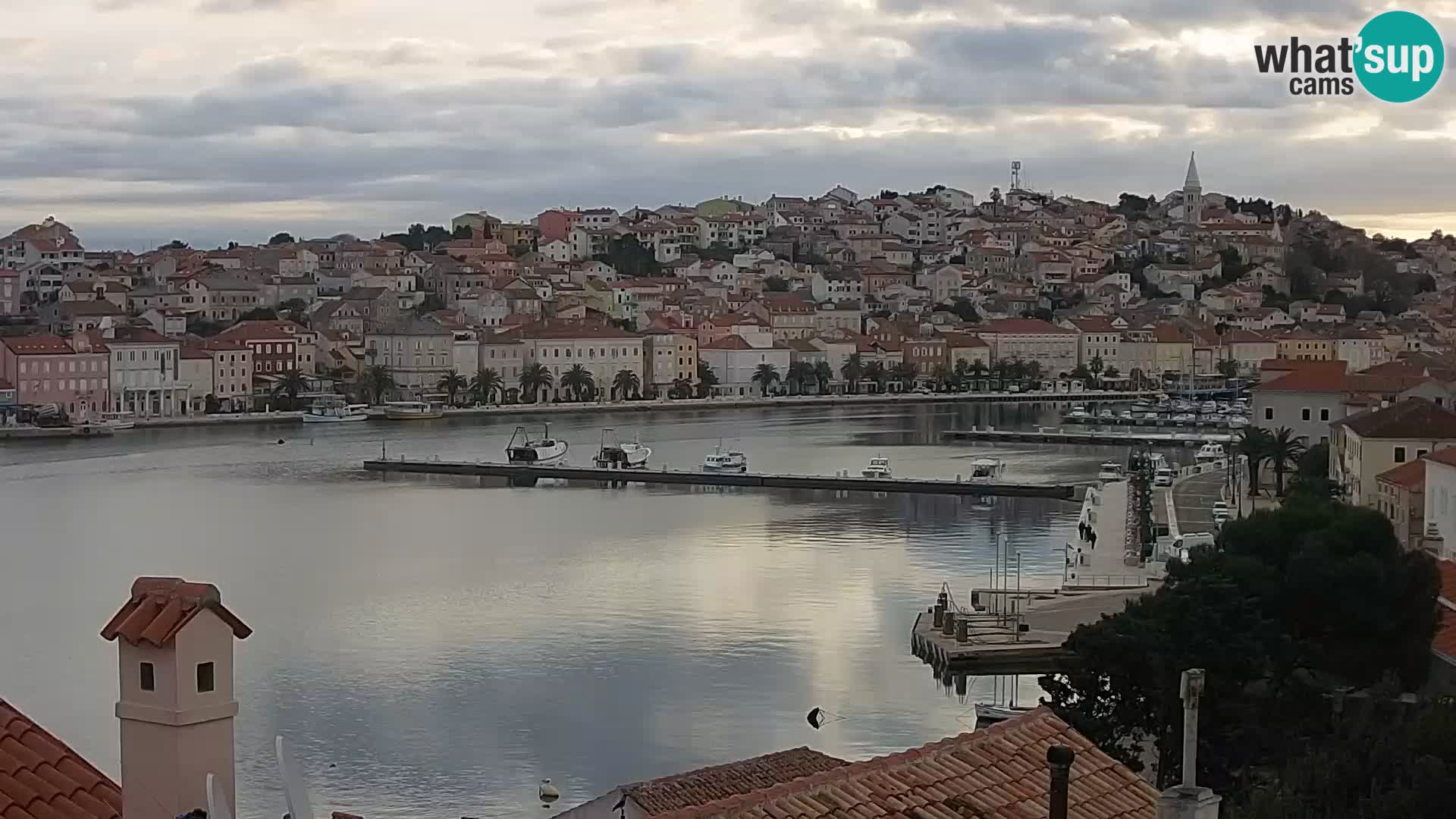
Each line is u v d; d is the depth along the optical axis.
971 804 32.94
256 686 133.88
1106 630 94.75
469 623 162.62
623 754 113.44
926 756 34.50
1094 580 174.00
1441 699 69.88
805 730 120.00
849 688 132.88
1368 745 65.75
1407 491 166.88
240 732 118.88
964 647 139.50
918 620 157.25
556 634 155.88
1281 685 92.44
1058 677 107.38
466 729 120.38
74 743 117.81
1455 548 145.38
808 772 78.69
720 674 137.88
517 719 123.12
